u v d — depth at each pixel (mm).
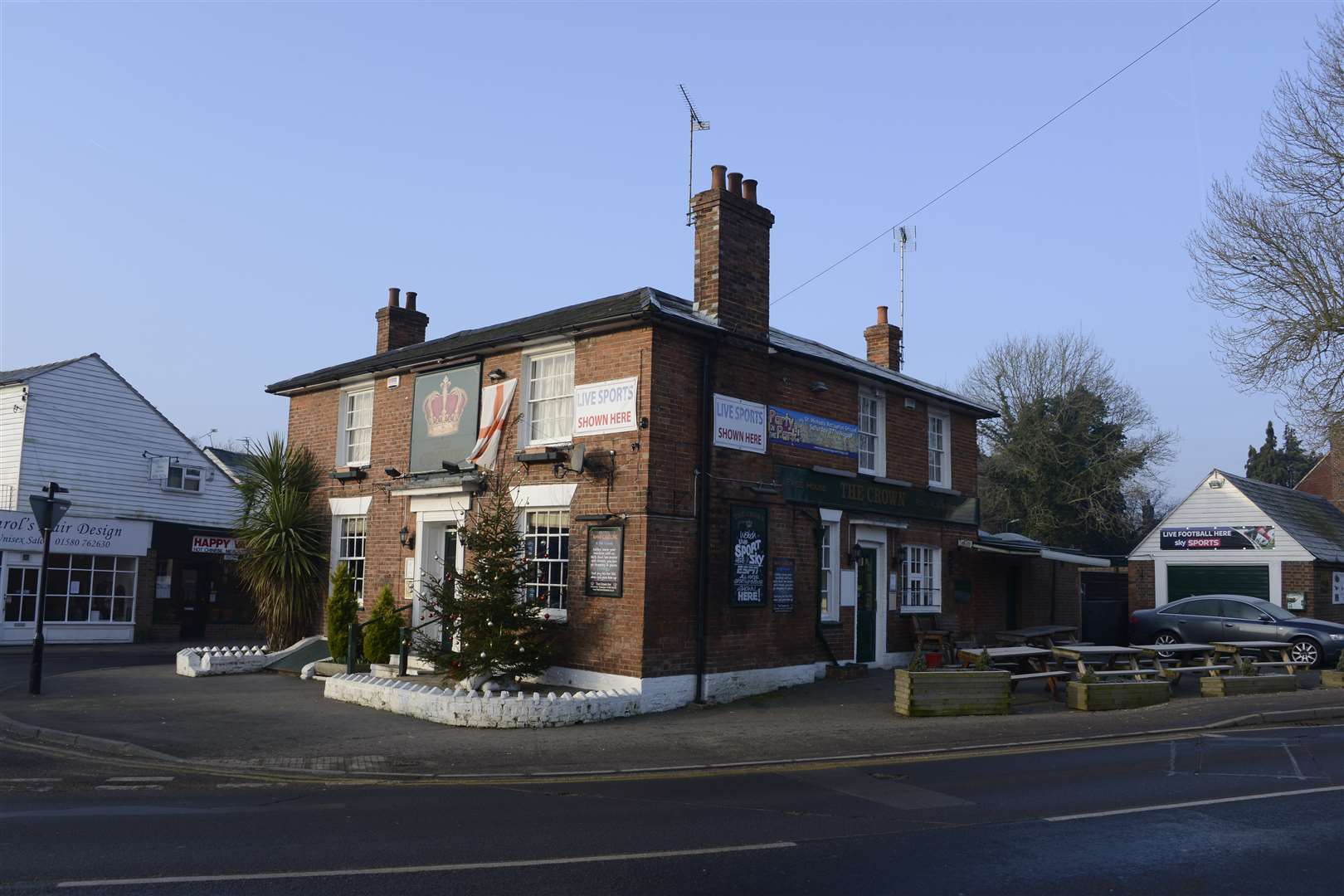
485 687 14398
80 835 7605
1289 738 12688
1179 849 7234
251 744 11867
